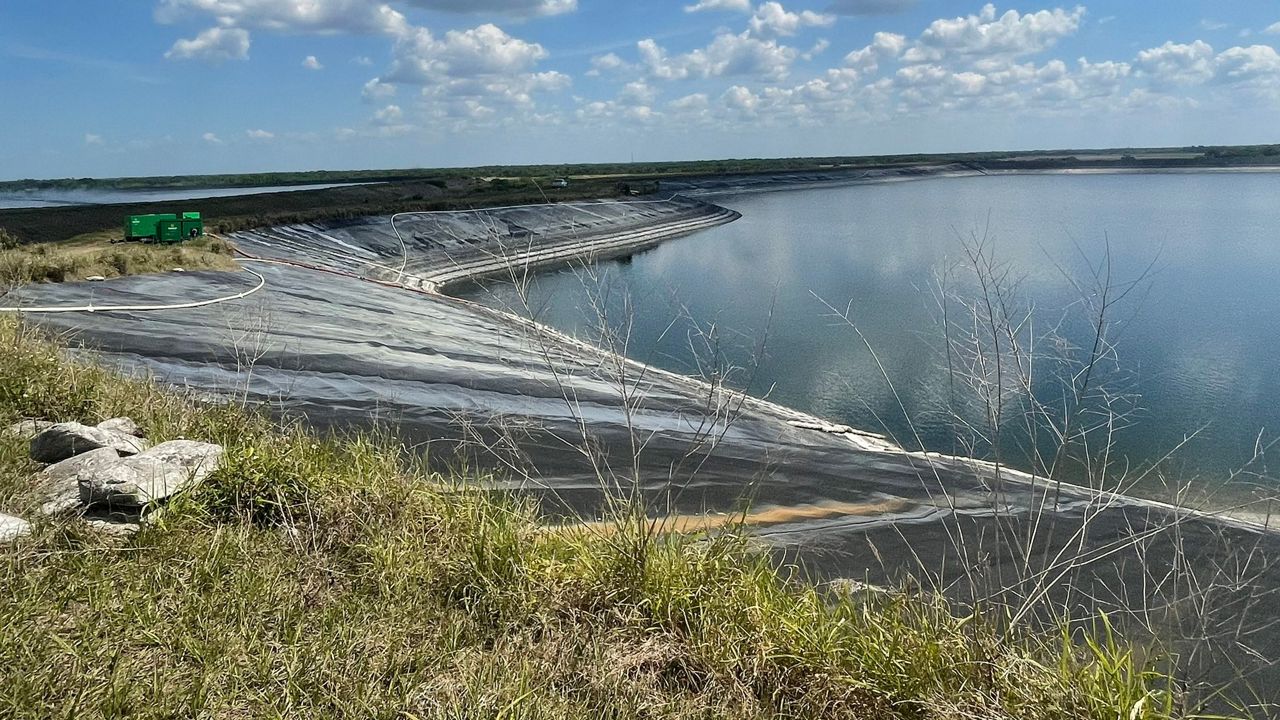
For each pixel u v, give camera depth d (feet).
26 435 19.42
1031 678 12.76
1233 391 58.39
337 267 136.36
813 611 14.98
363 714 10.85
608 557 15.88
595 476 31.22
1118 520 30.66
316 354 49.83
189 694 10.57
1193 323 85.40
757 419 49.78
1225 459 43.57
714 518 28.76
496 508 17.84
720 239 206.39
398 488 17.70
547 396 46.78
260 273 90.48
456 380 47.70
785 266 143.74
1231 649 19.22
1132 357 69.05
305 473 17.43
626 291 29.04
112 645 11.30
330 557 15.33
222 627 12.14
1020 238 160.86
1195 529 28.30
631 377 53.98
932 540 28.19
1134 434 46.96
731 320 85.92
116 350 44.29
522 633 13.71
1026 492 34.73
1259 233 177.17
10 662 10.42
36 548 13.46
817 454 39.81
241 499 16.71
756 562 17.19
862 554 26.66
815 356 69.92
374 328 66.18
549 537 16.87
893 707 12.92
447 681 11.84
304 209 220.02
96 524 14.84
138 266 76.69
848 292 108.17
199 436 20.71
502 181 334.44
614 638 13.89
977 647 13.53
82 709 9.93
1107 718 12.03
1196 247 152.15
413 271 142.61
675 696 12.69
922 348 68.69
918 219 237.86
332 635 12.44
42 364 23.18
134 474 16.12
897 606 15.02
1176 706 14.08
